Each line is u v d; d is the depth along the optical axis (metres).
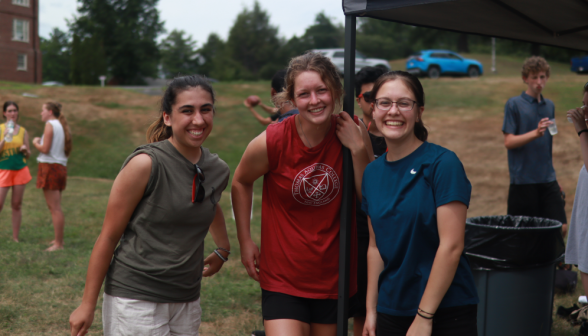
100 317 3.87
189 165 2.13
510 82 19.25
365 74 2.94
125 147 14.02
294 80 2.18
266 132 2.31
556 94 15.91
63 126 5.72
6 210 7.80
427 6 2.48
